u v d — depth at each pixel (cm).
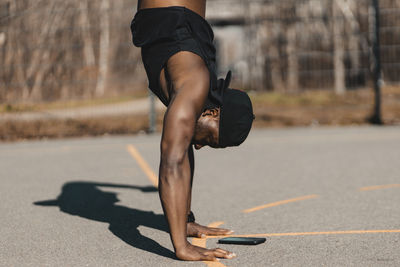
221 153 1315
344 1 2092
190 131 488
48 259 539
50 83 1873
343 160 1162
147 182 966
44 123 1878
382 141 1432
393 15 2047
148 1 531
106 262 523
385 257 524
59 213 743
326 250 551
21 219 713
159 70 519
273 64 2109
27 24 1912
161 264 511
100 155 1330
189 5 525
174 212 493
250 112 516
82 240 606
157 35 516
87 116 1898
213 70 520
